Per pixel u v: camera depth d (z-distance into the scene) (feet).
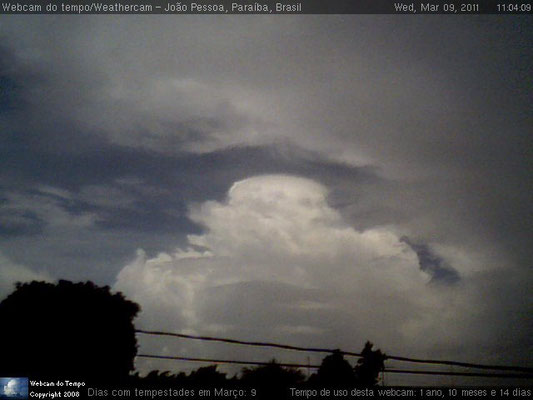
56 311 34.55
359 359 32.07
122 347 35.14
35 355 33.17
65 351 33.55
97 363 33.86
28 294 34.99
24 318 33.99
